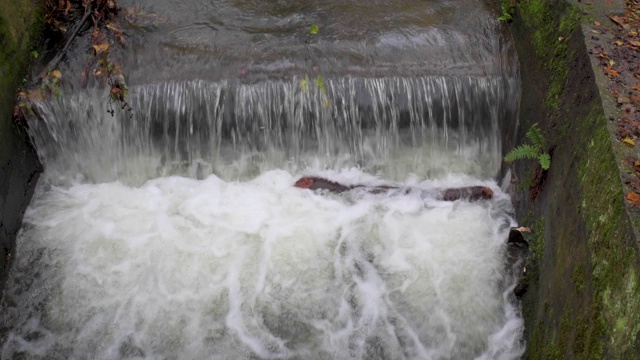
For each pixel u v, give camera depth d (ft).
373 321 20.01
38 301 20.51
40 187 23.86
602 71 18.51
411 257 21.67
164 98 23.52
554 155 19.81
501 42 25.23
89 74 23.76
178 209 23.13
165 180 24.44
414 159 24.77
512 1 25.54
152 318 19.95
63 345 19.48
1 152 21.01
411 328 19.90
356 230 22.50
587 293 15.94
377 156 24.64
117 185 24.32
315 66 24.31
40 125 23.04
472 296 20.72
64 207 23.21
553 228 19.06
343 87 23.80
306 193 23.75
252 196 23.68
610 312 14.71
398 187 24.11
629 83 18.16
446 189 23.95
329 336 19.65
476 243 22.15
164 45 25.13
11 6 22.31
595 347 15.01
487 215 23.22
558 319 17.43
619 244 14.94
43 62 24.02
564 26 21.06
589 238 16.38
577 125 18.62
